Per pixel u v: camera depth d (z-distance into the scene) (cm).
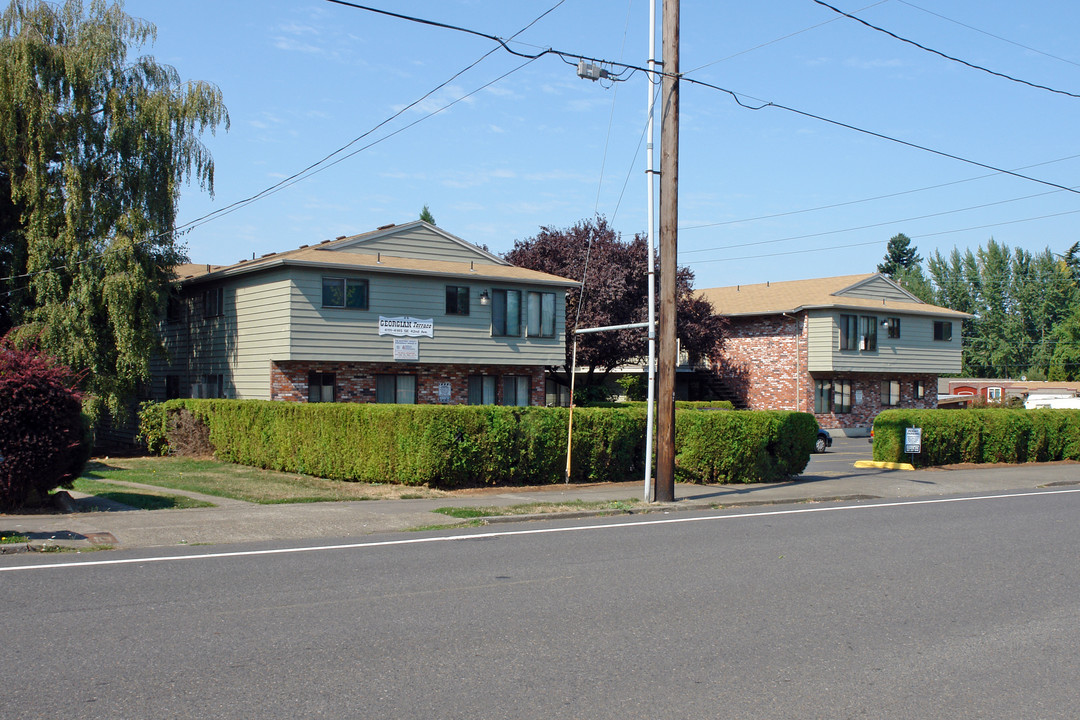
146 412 2634
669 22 1552
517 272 3159
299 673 570
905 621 738
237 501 1483
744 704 532
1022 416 2725
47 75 2536
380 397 2889
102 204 2584
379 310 2827
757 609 770
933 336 4816
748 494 1708
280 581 852
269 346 2741
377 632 670
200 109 2706
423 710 508
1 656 595
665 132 1561
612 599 796
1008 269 9069
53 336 2466
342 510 1379
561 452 1847
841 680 582
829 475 2183
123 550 1017
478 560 983
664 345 1567
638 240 3997
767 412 1995
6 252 2767
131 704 508
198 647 622
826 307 4272
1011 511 1533
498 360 3080
